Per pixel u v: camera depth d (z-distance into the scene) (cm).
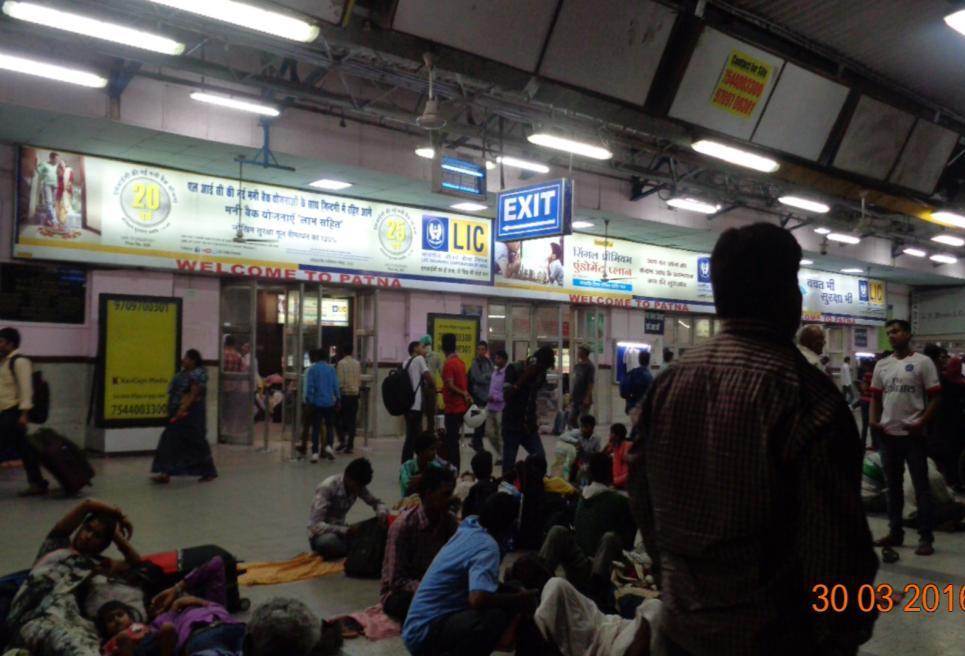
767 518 160
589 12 822
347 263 1386
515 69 824
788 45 1030
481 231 1582
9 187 1063
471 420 1112
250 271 1270
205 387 958
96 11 675
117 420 1112
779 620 159
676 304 1955
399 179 1248
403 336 1491
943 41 1002
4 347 843
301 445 1170
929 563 612
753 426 160
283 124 1103
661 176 1334
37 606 379
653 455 180
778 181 1286
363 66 848
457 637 374
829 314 2366
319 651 394
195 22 729
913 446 645
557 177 1421
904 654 426
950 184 1580
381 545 569
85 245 1116
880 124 1197
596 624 380
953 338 2644
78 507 430
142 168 1164
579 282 1745
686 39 910
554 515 632
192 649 372
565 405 1705
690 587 168
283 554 626
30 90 906
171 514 756
